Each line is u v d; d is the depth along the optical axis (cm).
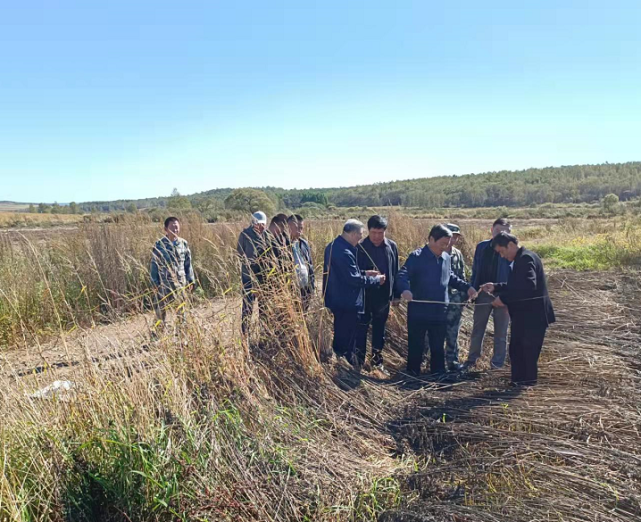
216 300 568
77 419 300
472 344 594
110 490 265
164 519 265
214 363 369
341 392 422
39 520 251
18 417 295
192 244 1029
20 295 655
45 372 340
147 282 708
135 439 283
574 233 2175
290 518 276
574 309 762
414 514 275
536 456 332
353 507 287
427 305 522
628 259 1213
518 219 4544
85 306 656
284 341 434
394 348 627
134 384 311
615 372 471
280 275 454
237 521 262
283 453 316
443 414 405
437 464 340
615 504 277
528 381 476
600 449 328
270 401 377
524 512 269
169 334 374
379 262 560
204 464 281
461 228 1442
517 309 476
